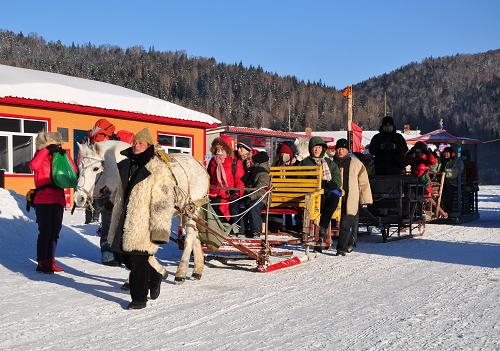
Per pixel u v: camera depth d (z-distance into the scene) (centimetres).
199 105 17712
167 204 650
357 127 2494
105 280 838
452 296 730
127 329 577
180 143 2505
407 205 1362
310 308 667
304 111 17275
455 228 1627
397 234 1471
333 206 1049
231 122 17150
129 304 662
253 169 1036
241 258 977
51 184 891
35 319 612
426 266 970
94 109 2075
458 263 1002
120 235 652
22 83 1966
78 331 570
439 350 511
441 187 1670
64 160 895
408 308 666
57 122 1988
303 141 1237
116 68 18912
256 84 19375
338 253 1100
